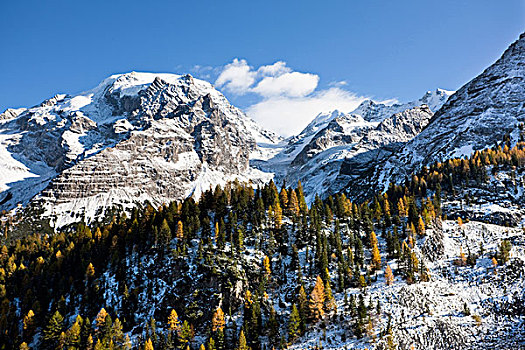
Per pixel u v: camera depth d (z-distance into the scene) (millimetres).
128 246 192000
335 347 130875
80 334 146125
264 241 182625
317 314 141625
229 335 140500
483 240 184625
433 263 172000
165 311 154125
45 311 167375
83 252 196625
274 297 156875
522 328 132500
